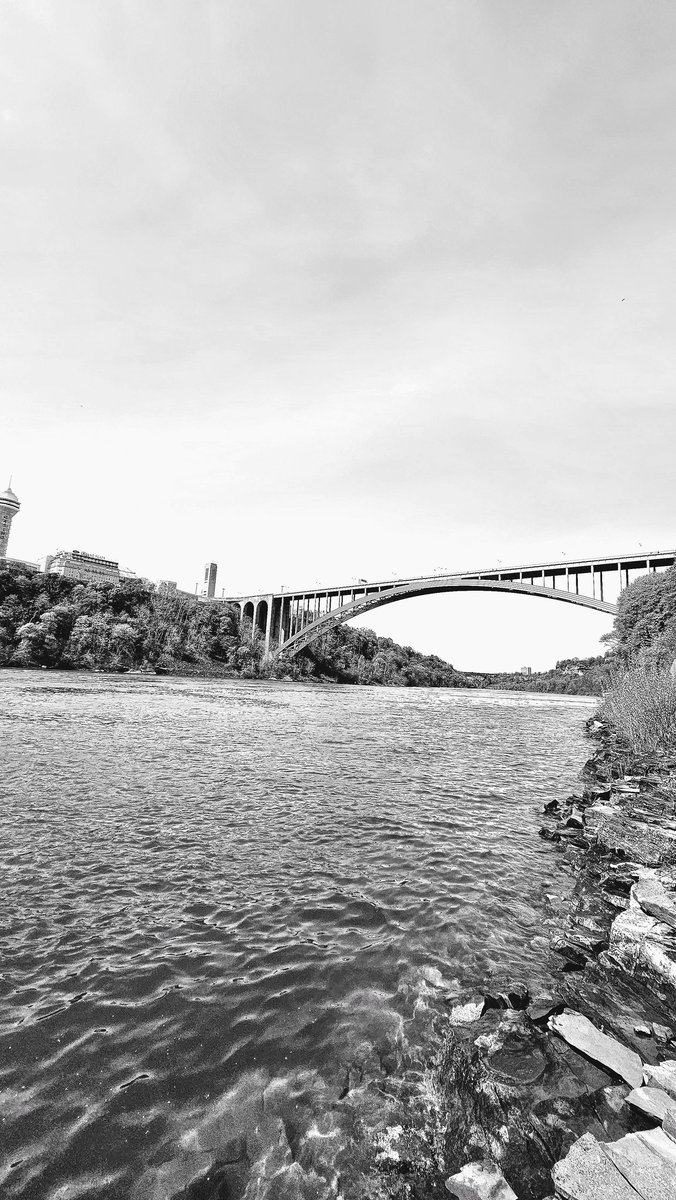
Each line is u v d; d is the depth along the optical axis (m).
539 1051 3.60
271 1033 3.86
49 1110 3.14
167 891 6.27
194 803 10.08
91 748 15.27
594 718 33.00
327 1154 2.89
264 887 6.49
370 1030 3.90
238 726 22.84
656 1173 2.54
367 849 7.95
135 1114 3.13
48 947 4.96
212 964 4.76
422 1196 2.64
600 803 10.27
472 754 18.14
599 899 6.28
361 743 19.62
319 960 4.86
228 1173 2.78
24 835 7.93
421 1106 3.20
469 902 6.17
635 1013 4.08
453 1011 4.12
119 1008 4.10
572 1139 2.90
